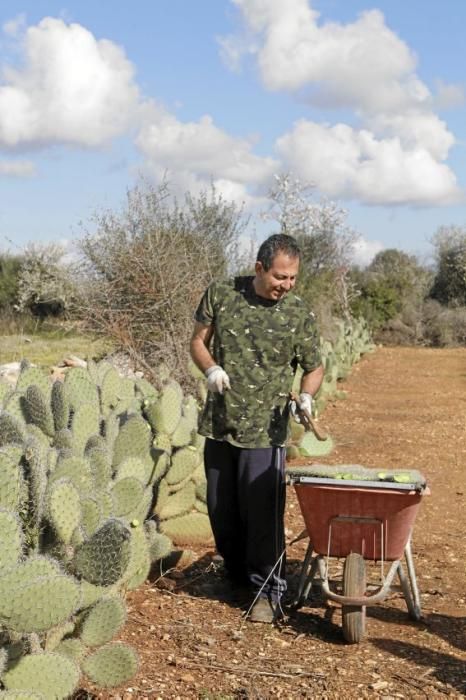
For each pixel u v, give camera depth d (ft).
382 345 109.60
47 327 60.59
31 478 11.56
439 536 21.71
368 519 14.49
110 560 11.06
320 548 14.90
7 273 74.49
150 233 37.76
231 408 15.57
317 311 70.95
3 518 10.30
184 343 35.12
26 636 11.01
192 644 13.94
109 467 14.28
